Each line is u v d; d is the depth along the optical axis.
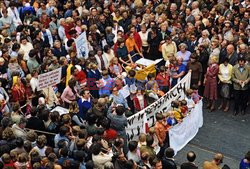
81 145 12.27
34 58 17.16
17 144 12.20
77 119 14.34
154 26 19.94
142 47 20.05
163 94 16.89
